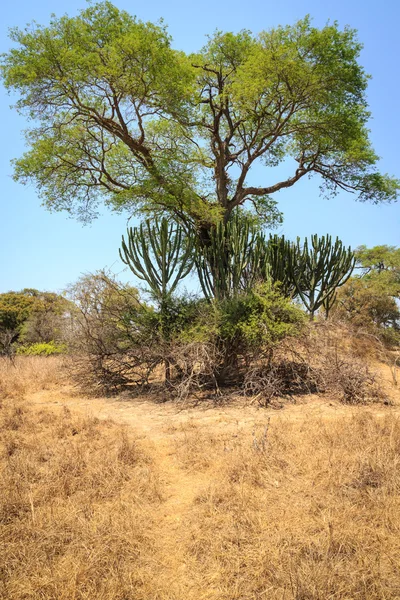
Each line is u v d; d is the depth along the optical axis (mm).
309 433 5953
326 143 15820
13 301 32750
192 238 11164
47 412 7793
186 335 9875
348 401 9000
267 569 2953
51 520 3605
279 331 9555
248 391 9820
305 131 15508
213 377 9789
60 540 3332
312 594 2652
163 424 7477
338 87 14156
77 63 11836
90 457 5098
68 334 11641
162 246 10586
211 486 4289
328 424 6621
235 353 10719
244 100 13820
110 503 4059
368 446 5012
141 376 11008
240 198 15586
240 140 17500
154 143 14867
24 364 15000
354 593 2695
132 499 4125
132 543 3332
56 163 13703
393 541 3230
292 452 5172
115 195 14000
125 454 5172
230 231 11508
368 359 13242
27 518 3662
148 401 9672
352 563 2967
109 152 14562
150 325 10633
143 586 2910
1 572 2979
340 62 13914
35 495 4133
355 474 4309
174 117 13734
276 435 5801
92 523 3604
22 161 13094
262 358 9984
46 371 13008
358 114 15578
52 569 2979
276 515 3695
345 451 5020
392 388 10469
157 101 13422
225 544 3291
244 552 3201
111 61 11789
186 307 10578
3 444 5766
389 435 5570
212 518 3688
